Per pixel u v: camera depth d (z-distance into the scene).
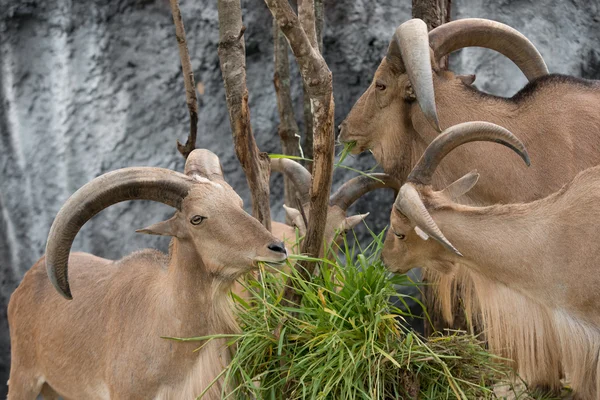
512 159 7.73
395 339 6.56
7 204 13.39
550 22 12.80
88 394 7.50
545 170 7.69
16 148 13.37
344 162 12.96
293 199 10.41
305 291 6.69
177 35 8.15
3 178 13.42
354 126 8.54
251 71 13.16
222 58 7.54
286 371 6.51
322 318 6.51
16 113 13.34
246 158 7.45
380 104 8.34
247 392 6.66
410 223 6.99
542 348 6.91
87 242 13.13
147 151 13.19
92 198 6.19
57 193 13.32
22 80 13.34
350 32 12.94
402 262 7.24
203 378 6.60
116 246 13.11
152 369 6.75
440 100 8.12
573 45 12.73
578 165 7.61
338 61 13.02
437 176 8.02
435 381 6.62
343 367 6.29
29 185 13.34
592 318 6.65
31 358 8.12
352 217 8.48
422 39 7.43
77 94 13.26
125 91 13.23
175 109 13.21
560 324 6.75
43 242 13.36
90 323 7.41
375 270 6.96
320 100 6.20
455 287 8.30
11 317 8.38
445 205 6.90
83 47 13.26
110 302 7.28
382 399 6.41
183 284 6.54
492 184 7.78
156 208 13.15
